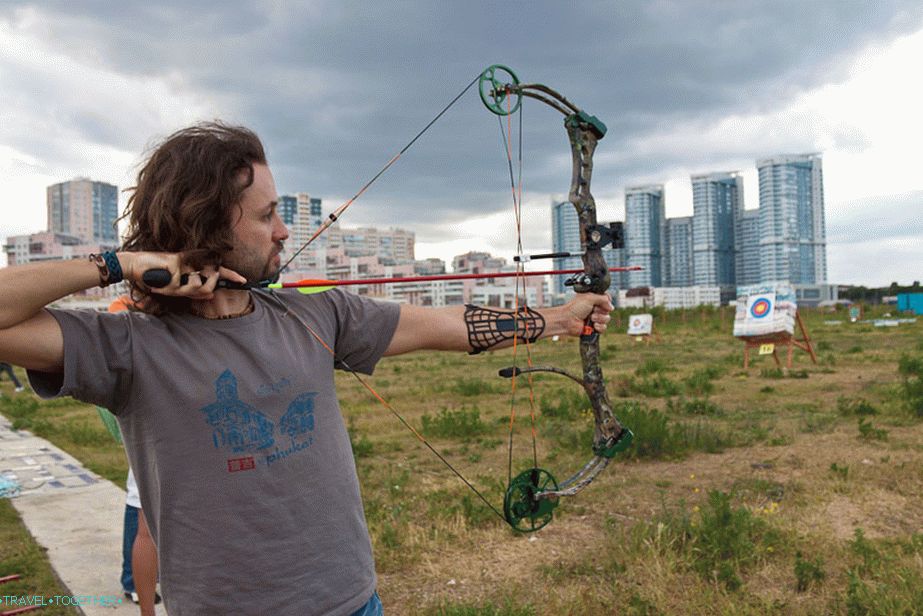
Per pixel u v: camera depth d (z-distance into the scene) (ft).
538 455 22.67
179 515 4.55
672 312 121.29
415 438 26.66
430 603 12.23
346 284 5.51
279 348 4.87
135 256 4.44
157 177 4.81
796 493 17.34
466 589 12.75
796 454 21.15
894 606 10.63
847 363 45.44
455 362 62.08
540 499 6.49
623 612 11.43
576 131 6.71
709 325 100.58
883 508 15.96
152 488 4.70
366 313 5.54
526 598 12.22
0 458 25.08
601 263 6.51
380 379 49.24
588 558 13.64
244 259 4.87
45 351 4.29
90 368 4.41
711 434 23.20
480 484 19.19
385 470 21.34
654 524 14.87
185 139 4.83
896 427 24.41
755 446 22.43
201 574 4.51
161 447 4.55
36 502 18.99
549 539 14.93
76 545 15.47
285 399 4.77
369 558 5.14
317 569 4.72
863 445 21.86
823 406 29.55
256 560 4.54
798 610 11.16
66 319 4.42
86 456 25.49
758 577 12.49
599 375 6.91
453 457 23.16
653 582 12.26
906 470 18.76
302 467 4.76
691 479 19.10
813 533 14.28
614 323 98.48
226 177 4.70
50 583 13.42
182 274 4.53
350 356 5.55
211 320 4.79
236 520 4.53
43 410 39.09
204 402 4.55
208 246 4.58
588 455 22.09
